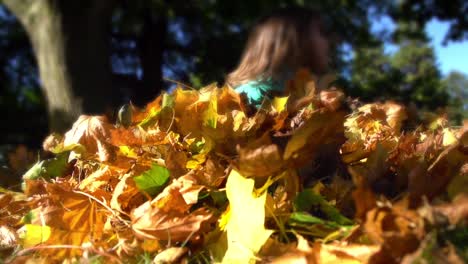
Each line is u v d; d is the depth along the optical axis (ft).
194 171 2.09
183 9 19.58
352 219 1.88
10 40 21.52
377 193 2.03
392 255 1.47
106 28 12.45
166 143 2.19
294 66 3.22
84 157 2.32
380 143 2.33
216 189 2.06
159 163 2.17
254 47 3.34
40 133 21.71
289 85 2.56
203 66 21.12
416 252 1.40
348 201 1.94
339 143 2.14
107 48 12.32
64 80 11.73
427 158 2.30
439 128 3.09
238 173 1.88
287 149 1.76
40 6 11.88
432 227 1.49
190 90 2.48
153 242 1.86
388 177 2.22
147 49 21.57
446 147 2.22
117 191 2.07
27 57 21.95
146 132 2.17
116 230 1.99
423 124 3.19
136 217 1.91
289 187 1.90
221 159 2.12
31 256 1.97
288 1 17.04
